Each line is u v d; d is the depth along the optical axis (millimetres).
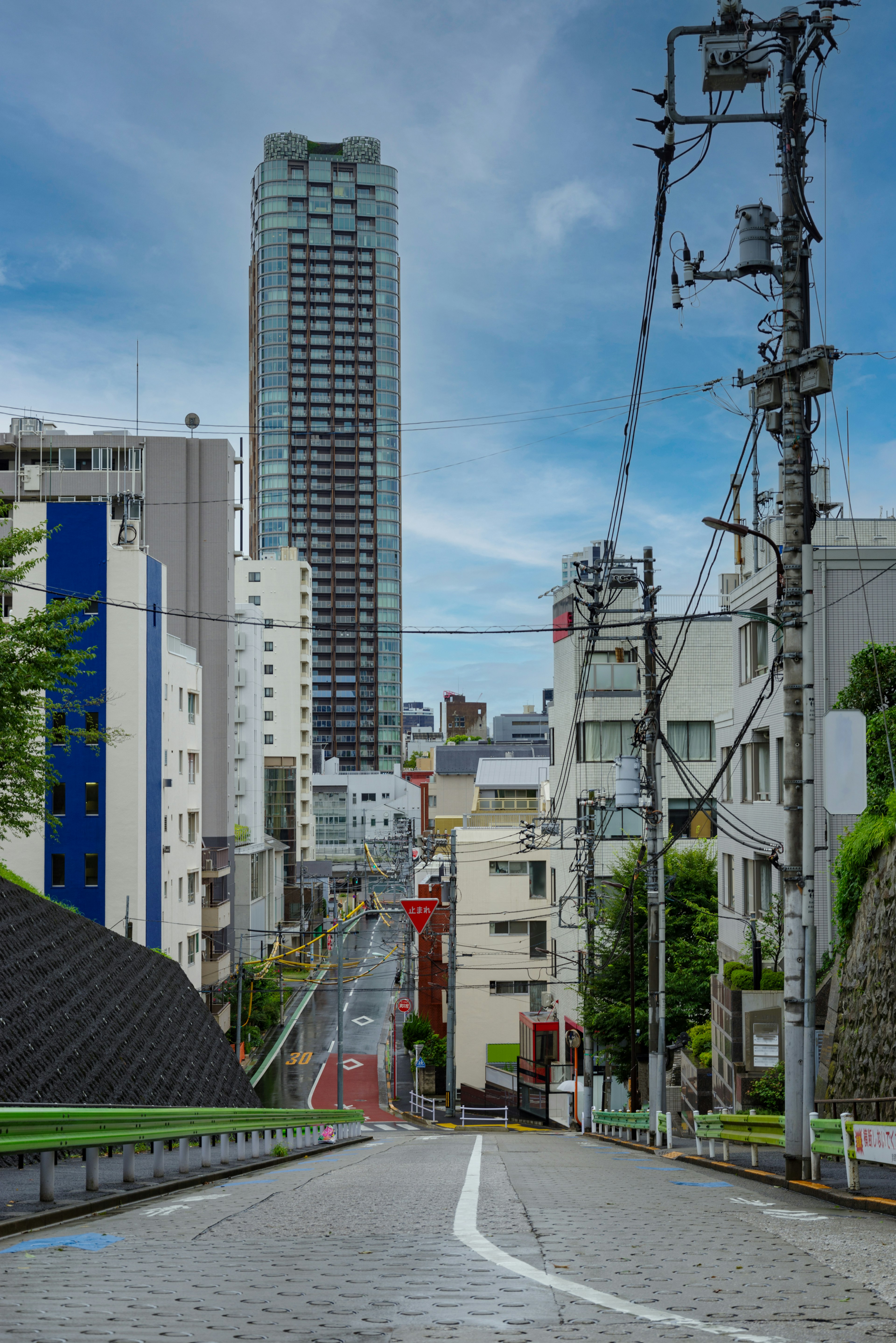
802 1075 13188
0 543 28375
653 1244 7926
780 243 13664
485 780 73125
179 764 50656
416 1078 54156
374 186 184375
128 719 42875
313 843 113125
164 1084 22078
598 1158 20875
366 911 59438
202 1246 8109
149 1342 4836
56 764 42625
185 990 27500
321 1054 62844
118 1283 6441
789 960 13484
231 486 72000
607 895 44844
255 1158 19531
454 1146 26484
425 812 126125
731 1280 6477
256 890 81125
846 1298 5941
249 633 93750
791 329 13633
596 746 48469
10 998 17422
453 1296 5898
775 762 28188
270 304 181750
